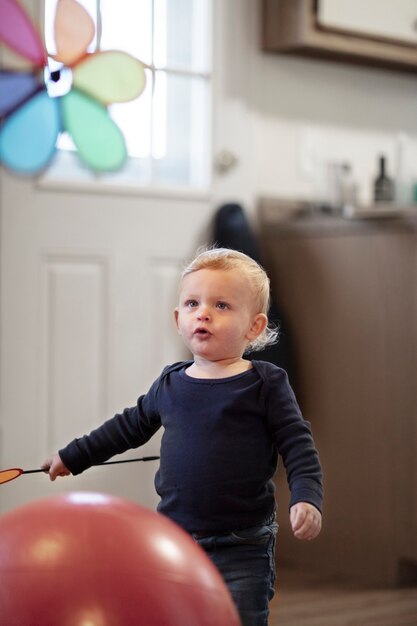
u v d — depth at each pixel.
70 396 3.13
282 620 2.74
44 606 1.32
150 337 3.29
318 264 3.34
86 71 2.93
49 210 3.09
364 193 3.85
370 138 3.87
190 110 3.43
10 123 2.87
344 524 3.26
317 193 3.65
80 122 2.94
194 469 1.74
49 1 3.01
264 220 3.54
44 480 3.08
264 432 1.78
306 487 1.68
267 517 1.79
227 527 1.74
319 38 3.41
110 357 3.20
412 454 3.07
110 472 3.19
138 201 3.27
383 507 3.15
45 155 2.92
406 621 2.75
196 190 3.39
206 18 3.42
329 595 3.01
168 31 3.35
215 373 1.81
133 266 3.26
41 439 3.08
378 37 3.55
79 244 3.15
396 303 3.11
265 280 1.89
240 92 3.50
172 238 3.34
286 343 3.39
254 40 3.52
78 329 3.15
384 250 3.14
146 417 1.87
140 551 1.39
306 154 3.68
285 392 1.79
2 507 3.02
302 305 3.39
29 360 3.05
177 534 1.47
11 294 3.03
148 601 1.35
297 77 3.65
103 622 1.32
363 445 3.21
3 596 1.34
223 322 1.79
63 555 1.36
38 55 2.88
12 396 3.03
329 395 3.30
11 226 3.02
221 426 1.75
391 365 3.12
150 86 3.31
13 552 1.37
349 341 3.24
